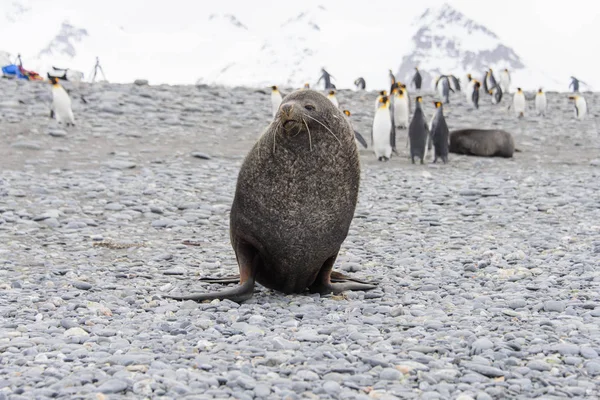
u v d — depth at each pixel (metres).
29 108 20.73
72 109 21.30
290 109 5.58
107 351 4.65
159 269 7.70
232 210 6.41
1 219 9.79
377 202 12.44
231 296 6.16
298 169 5.88
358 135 17.95
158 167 15.00
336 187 5.98
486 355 4.52
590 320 5.43
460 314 5.70
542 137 23.20
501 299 6.20
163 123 20.55
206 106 23.38
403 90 24.81
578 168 17.52
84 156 15.73
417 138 17.34
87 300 6.11
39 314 5.58
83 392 3.85
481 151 19.39
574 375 4.20
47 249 8.54
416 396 3.87
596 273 7.11
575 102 27.73
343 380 4.09
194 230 9.95
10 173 13.35
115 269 7.58
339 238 6.21
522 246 8.81
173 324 5.31
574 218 10.88
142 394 3.84
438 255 8.41
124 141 17.92
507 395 3.91
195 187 12.98
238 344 4.81
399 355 4.54
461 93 38.75
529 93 35.56
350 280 6.98
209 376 4.11
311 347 4.75
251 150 6.19
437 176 15.55
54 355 4.51
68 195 11.78
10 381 4.01
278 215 5.99
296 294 6.65
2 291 6.44
